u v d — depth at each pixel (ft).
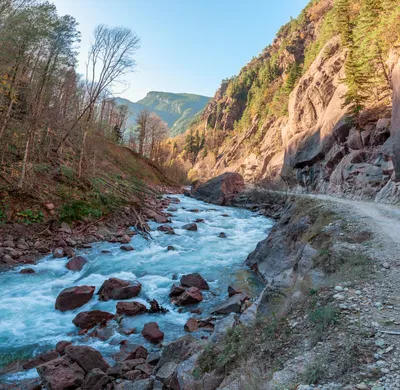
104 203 74.59
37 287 37.76
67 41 76.59
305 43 337.72
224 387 14.06
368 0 128.88
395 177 68.33
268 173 225.35
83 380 19.86
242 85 470.39
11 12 62.85
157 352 24.02
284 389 11.82
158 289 39.19
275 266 41.57
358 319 15.96
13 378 20.86
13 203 55.06
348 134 114.52
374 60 110.01
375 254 26.23
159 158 253.44
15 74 64.85
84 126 91.86
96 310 29.78
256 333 18.30
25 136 72.08
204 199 140.05
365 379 11.47
